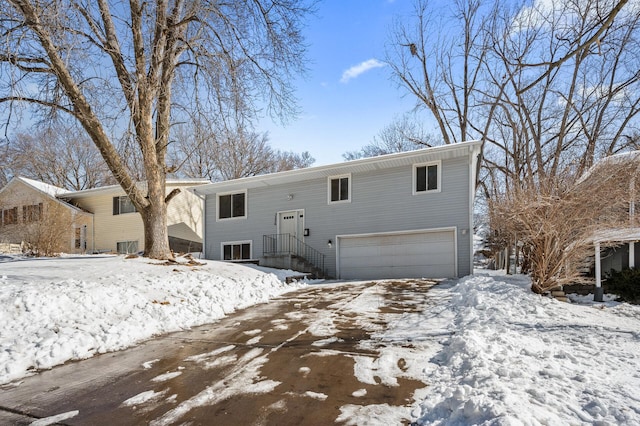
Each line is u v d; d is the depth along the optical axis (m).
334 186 14.77
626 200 7.58
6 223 20.66
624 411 2.65
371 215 13.93
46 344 4.61
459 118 23.91
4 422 3.00
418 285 10.19
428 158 12.88
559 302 7.11
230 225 16.89
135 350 4.96
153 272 8.94
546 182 7.68
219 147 12.03
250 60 10.77
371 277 13.82
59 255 14.68
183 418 3.05
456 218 12.51
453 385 3.48
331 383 3.75
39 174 27.58
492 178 19.16
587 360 3.85
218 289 8.51
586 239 7.52
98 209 20.81
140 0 10.22
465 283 9.17
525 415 2.54
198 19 10.12
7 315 5.07
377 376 3.91
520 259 15.00
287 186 15.75
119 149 9.95
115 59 10.06
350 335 5.57
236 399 3.40
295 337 5.54
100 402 3.36
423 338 5.24
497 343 4.44
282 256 14.26
